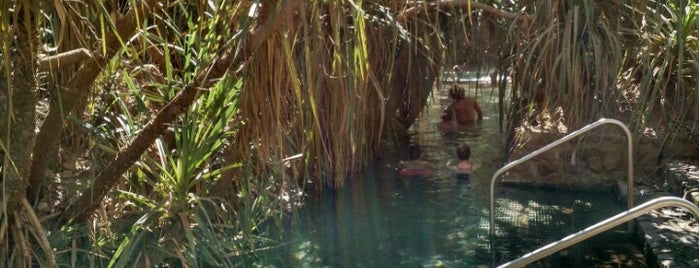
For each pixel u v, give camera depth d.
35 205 3.54
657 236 4.17
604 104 5.25
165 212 3.66
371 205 5.35
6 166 2.91
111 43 3.24
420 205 5.38
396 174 6.27
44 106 4.29
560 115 5.96
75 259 3.31
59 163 4.04
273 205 4.62
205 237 3.77
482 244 4.54
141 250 3.52
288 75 3.98
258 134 3.82
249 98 3.71
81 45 3.41
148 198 3.85
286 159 4.31
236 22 3.28
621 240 4.51
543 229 4.80
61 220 3.59
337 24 3.29
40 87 4.21
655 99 5.45
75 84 3.34
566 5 5.38
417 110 7.06
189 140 3.59
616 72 5.10
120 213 3.80
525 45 5.47
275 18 2.97
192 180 3.94
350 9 3.78
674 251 3.92
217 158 4.28
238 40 3.04
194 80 3.36
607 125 5.55
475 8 5.43
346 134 5.14
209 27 3.40
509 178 5.94
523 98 5.89
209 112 3.59
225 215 4.11
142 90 3.81
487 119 9.02
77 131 4.14
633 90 5.79
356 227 4.85
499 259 4.27
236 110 3.79
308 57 3.31
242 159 3.99
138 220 3.52
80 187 3.82
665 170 5.32
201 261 3.67
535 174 5.87
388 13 4.30
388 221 4.98
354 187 5.84
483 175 6.32
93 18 3.37
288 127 4.71
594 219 4.96
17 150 3.12
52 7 3.20
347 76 3.84
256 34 3.14
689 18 5.04
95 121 4.08
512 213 5.18
